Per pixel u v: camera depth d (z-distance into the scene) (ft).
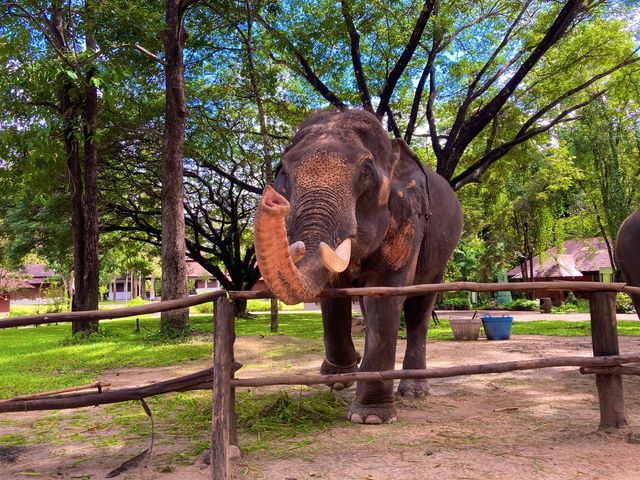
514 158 59.62
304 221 11.78
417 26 42.93
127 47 36.96
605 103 75.36
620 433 13.08
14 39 34.32
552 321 58.95
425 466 11.09
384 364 14.75
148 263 92.32
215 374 10.75
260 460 11.69
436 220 18.98
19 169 39.73
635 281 23.67
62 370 28.04
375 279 14.99
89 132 41.19
